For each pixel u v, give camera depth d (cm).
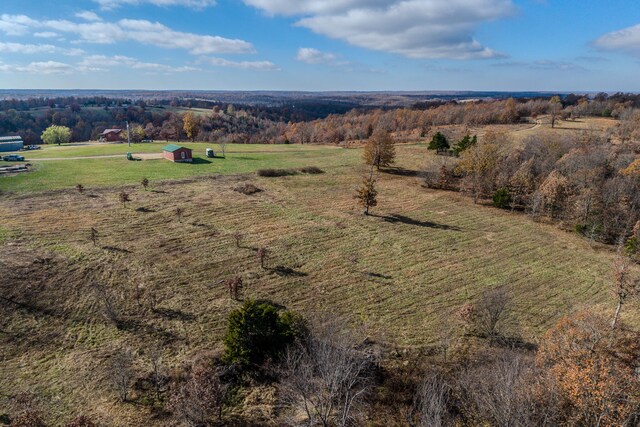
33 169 6500
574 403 1650
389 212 5356
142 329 2695
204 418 1950
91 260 3503
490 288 3469
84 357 2419
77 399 2111
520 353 2497
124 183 5869
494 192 6103
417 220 5112
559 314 3112
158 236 4125
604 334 2255
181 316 2858
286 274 3553
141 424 1962
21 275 3138
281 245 4119
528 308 3189
